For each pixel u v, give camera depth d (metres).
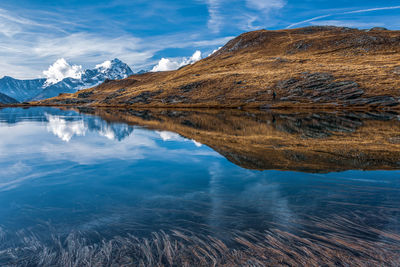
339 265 3.11
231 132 16.62
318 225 4.12
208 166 8.31
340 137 13.76
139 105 75.62
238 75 75.56
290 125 20.38
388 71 55.03
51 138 15.70
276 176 6.96
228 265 3.13
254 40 127.31
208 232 3.98
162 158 9.75
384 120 24.05
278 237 3.77
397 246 3.46
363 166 7.85
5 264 3.30
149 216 4.63
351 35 94.38
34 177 7.48
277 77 66.12
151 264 3.20
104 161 9.50
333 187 5.96
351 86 51.25
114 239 3.86
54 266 3.22
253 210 4.78
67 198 5.71
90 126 22.67
